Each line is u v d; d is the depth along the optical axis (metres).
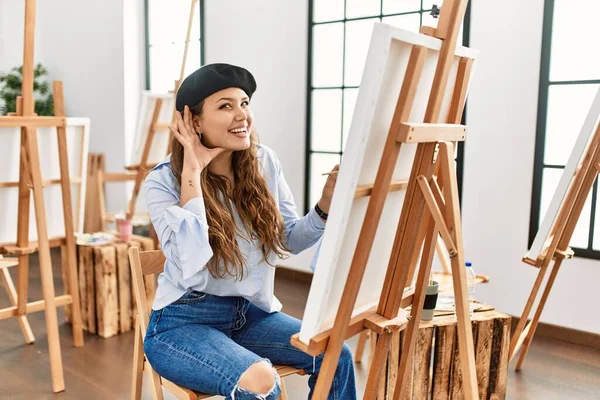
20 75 5.66
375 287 1.53
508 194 3.38
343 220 1.21
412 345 1.59
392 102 1.23
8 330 3.38
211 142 1.71
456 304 1.46
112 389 2.65
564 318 3.28
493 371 2.27
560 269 3.26
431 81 1.36
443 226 1.38
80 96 5.79
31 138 2.62
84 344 3.21
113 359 2.99
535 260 2.49
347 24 4.07
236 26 4.63
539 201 3.28
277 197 1.95
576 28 3.14
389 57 1.14
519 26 3.24
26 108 2.62
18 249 2.79
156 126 3.54
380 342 1.45
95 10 5.49
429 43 1.25
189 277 1.60
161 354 1.65
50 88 5.99
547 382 2.75
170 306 1.72
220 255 1.69
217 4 4.73
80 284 3.40
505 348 2.26
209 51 4.85
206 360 1.56
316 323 1.28
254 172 1.81
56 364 2.62
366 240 1.28
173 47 5.26
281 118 4.46
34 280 4.37
